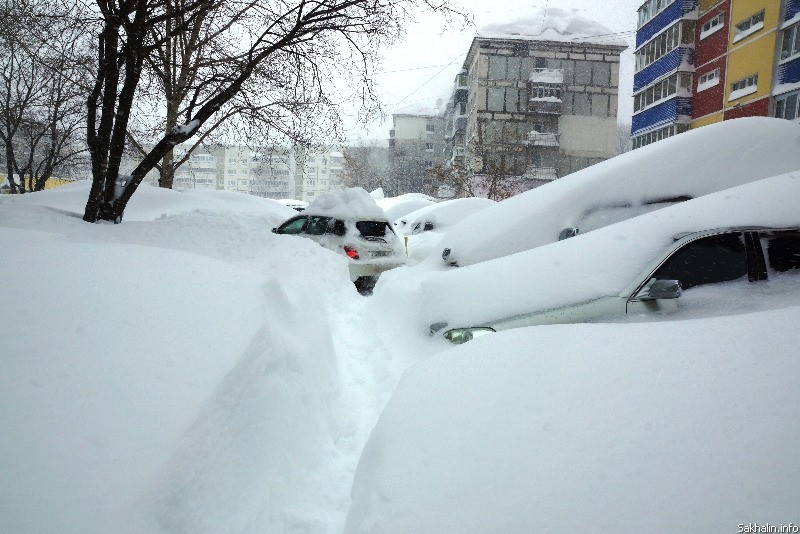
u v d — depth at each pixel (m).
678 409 1.87
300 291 4.74
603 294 3.64
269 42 8.91
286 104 10.10
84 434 1.80
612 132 45.53
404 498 1.83
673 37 31.25
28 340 2.15
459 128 53.81
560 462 1.76
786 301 3.31
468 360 2.73
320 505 2.56
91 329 2.34
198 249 7.14
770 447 1.62
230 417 2.27
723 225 3.79
